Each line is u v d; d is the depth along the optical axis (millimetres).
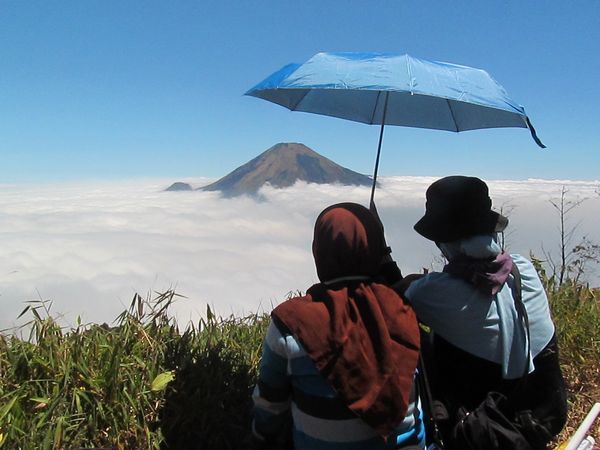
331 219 2008
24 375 2688
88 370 2742
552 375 2299
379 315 1888
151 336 3107
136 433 2633
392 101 3432
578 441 3145
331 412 1842
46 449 2352
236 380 3172
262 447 2082
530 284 2346
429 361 2348
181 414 2758
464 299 2232
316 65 2330
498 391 2258
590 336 4574
